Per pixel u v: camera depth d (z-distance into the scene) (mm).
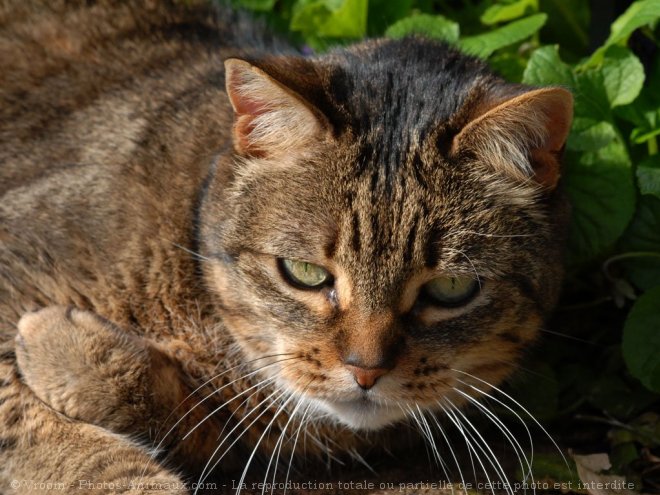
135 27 4211
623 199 3822
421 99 3262
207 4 4508
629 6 4328
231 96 3215
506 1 4613
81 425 3301
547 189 3279
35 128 3826
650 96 4039
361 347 3031
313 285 3156
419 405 3189
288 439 3568
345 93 3266
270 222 3172
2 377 3346
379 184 3088
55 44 4113
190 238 3467
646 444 3580
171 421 3402
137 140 3631
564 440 3699
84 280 3434
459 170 3137
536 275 3279
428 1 4770
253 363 3436
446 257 3076
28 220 3490
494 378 3432
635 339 3666
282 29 4754
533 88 3162
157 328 3484
